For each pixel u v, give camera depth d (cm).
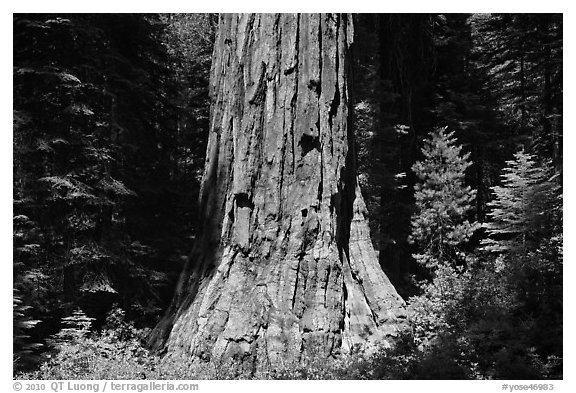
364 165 1816
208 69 2108
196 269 1058
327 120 1017
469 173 2184
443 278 1312
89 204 1465
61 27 1466
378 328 981
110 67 1608
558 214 1491
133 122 1691
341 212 1037
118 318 1272
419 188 1827
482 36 2609
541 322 878
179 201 1823
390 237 1834
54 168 1445
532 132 2369
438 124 2084
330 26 1048
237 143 1041
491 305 989
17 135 1380
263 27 1034
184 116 1916
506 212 1625
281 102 1009
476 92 2248
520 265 1056
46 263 1430
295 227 970
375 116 1819
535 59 2228
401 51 2069
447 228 1753
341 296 957
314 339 909
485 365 823
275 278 947
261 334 909
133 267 1548
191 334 961
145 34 1750
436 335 943
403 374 787
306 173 991
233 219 1016
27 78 1420
